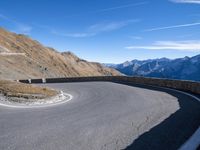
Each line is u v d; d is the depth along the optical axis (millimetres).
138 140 6762
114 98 16734
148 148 6121
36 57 178375
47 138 7039
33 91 16891
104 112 11133
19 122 9102
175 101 14125
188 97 15969
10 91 16312
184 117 9430
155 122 8781
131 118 9609
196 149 5883
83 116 10234
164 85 26516
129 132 7590
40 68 116500
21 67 101250
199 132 7285
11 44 166000
